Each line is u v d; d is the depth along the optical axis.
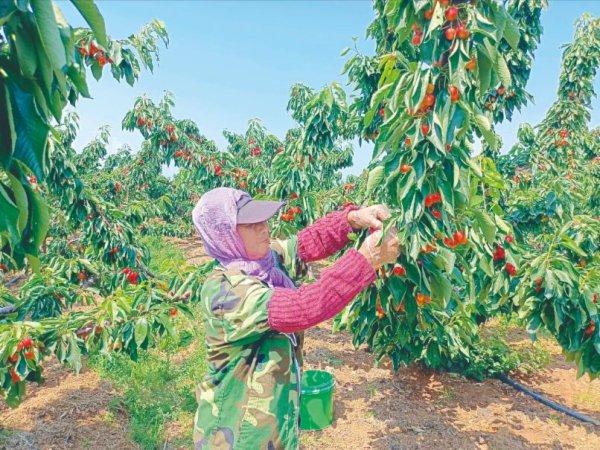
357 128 5.82
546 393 5.54
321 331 7.46
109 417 4.70
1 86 0.97
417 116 2.09
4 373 3.35
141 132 9.68
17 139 1.00
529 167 7.21
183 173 11.75
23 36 0.92
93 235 5.89
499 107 5.72
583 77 9.42
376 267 1.38
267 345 1.50
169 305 3.91
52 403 4.96
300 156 6.15
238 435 1.43
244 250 1.54
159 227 17.52
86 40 4.30
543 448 4.39
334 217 2.01
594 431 4.70
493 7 1.96
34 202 1.08
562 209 5.02
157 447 4.27
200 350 6.42
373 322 3.39
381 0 4.98
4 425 4.50
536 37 5.62
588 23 9.46
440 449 4.33
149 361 5.97
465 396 5.43
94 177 15.47
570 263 3.24
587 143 11.46
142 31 5.05
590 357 3.33
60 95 1.02
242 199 1.59
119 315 3.76
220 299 1.40
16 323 3.46
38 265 1.16
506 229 3.33
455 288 4.98
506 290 3.71
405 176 2.13
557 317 3.16
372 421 4.81
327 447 4.34
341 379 5.78
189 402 5.01
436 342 4.82
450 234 2.06
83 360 6.10
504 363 5.80
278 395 1.48
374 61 5.41
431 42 2.04
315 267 10.97
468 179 2.04
